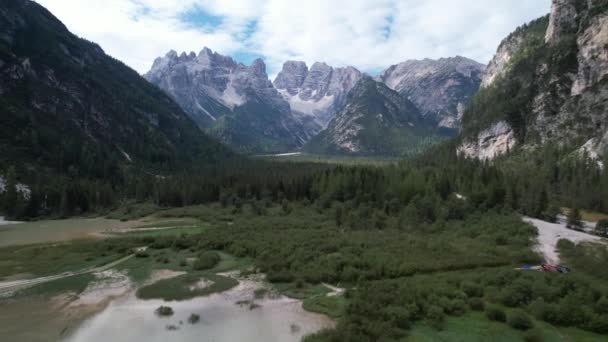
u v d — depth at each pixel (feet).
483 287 140.26
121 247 224.74
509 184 330.34
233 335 108.78
